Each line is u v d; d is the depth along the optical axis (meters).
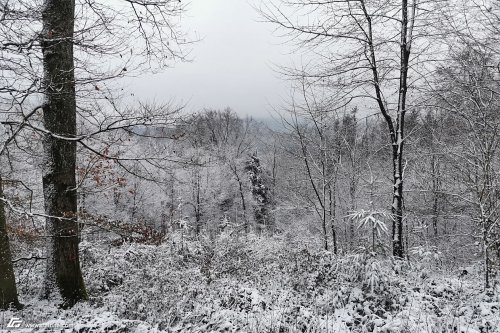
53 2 7.38
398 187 10.34
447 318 5.74
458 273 10.06
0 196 7.35
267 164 44.81
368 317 6.27
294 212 28.19
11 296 7.24
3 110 7.04
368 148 20.55
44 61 7.53
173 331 5.36
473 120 9.77
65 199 7.96
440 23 9.20
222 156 41.34
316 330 5.55
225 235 14.91
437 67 9.83
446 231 19.64
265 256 12.20
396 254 10.18
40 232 8.11
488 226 9.05
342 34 10.31
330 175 18.20
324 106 11.34
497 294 7.29
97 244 12.35
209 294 7.49
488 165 9.02
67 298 7.88
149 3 8.23
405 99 10.30
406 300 6.82
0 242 7.21
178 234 14.78
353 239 18.70
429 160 16.31
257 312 6.10
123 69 7.35
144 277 9.20
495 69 8.67
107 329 5.23
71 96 7.85
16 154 8.87
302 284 8.28
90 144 8.82
